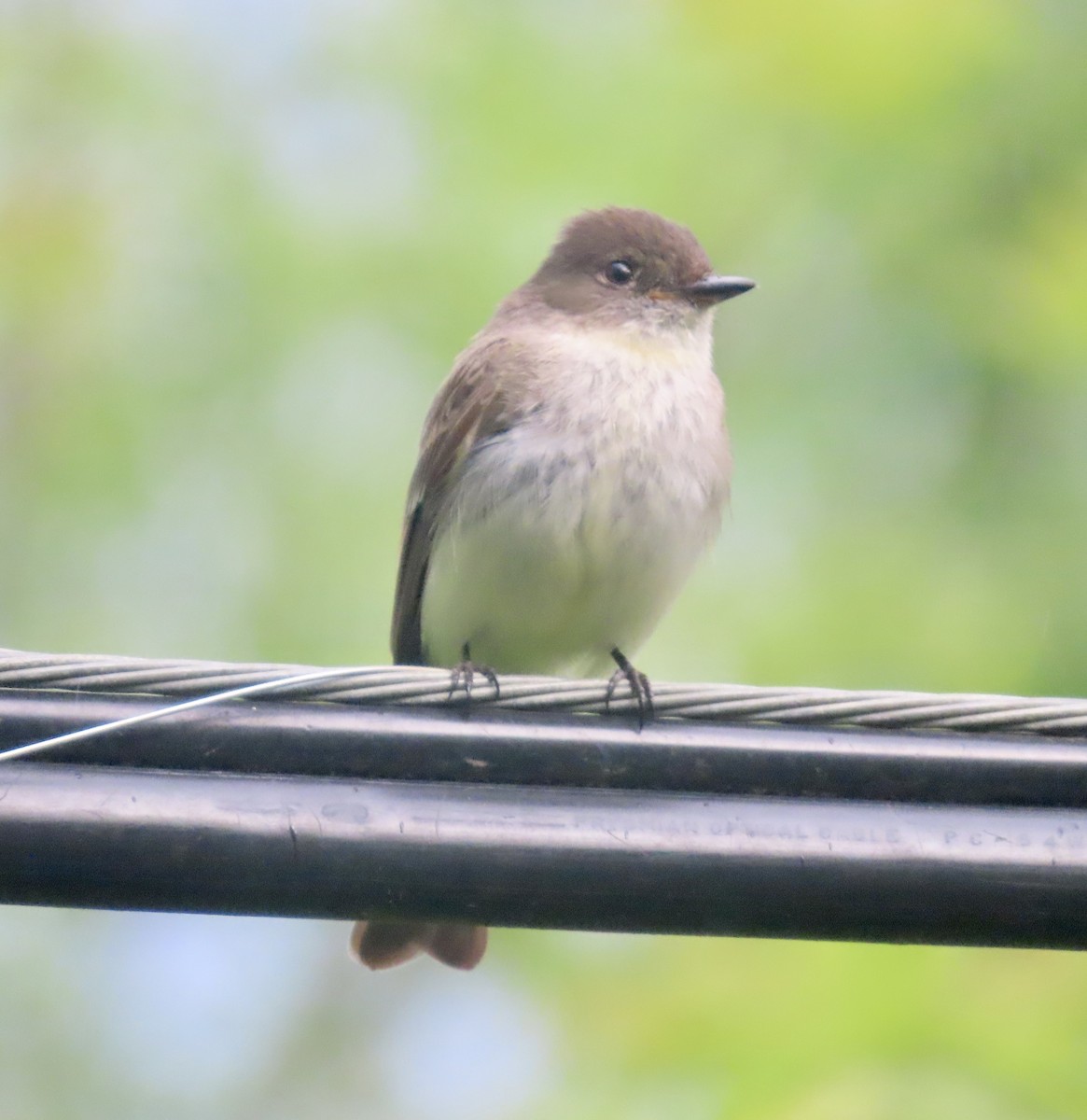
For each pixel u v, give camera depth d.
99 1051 13.10
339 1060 13.95
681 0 12.61
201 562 12.90
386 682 6.12
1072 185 11.77
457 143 13.07
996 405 11.61
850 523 11.59
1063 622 11.14
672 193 12.34
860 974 9.38
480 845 5.93
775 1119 9.02
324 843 5.88
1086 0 12.11
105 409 13.20
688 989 9.73
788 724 6.24
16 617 12.95
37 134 13.99
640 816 6.02
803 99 12.20
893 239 11.96
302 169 13.60
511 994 11.41
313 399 12.97
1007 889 6.00
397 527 12.58
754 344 12.18
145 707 6.01
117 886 5.81
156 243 13.61
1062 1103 8.99
